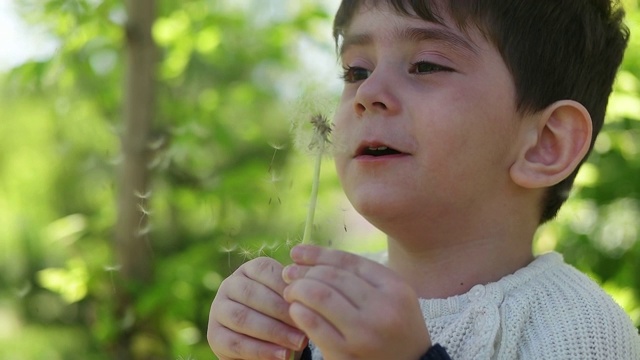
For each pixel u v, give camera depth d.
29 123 2.24
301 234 0.89
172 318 1.29
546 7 0.81
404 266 0.81
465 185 0.78
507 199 0.80
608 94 0.87
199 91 1.76
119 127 1.32
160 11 1.50
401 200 0.77
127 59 1.29
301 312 0.68
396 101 0.77
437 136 0.77
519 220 0.80
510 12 0.79
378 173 0.77
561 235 1.26
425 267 0.80
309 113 0.73
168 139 1.38
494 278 0.79
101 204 1.81
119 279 1.29
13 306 2.04
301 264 0.70
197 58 1.77
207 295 1.39
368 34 0.80
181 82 1.73
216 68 1.79
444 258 0.79
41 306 2.01
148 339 1.30
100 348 1.43
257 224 1.56
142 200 1.20
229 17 1.54
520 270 0.79
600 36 0.85
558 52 0.81
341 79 0.82
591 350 0.76
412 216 0.78
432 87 0.78
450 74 0.78
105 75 1.59
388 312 0.68
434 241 0.79
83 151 2.07
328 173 1.55
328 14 1.55
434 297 0.80
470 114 0.78
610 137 1.23
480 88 0.78
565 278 0.79
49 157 2.28
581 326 0.76
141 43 1.28
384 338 0.68
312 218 0.72
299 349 0.73
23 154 2.34
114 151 1.74
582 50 0.83
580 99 0.83
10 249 2.17
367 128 0.77
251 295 0.74
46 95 1.86
